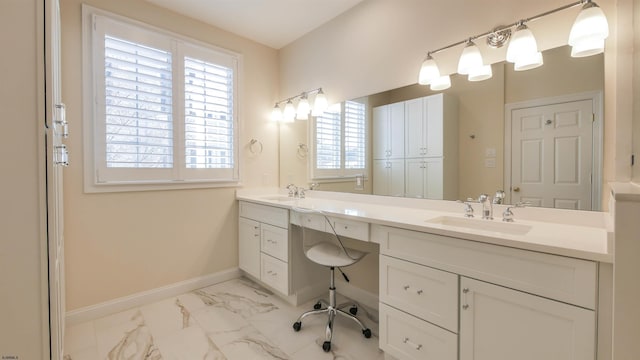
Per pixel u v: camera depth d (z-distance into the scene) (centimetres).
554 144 146
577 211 140
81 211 206
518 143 158
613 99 130
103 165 213
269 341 185
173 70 245
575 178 140
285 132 315
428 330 139
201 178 265
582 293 98
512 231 147
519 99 157
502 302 116
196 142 261
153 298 238
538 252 106
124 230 225
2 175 87
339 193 258
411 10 204
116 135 218
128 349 176
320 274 249
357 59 240
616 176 118
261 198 279
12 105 87
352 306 223
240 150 291
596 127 134
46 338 94
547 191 149
